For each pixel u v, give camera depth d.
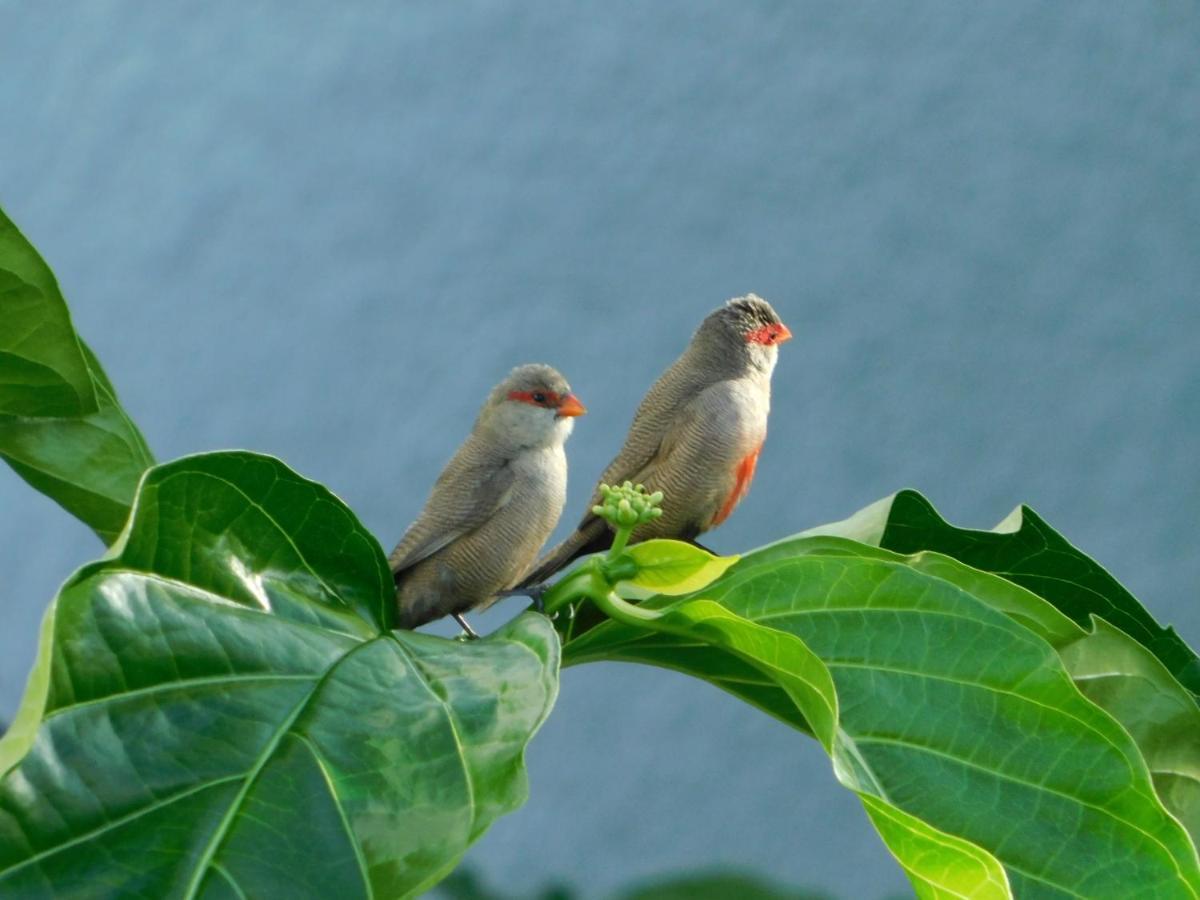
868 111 20.86
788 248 20.14
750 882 13.42
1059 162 20.08
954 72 20.81
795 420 19.08
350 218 20.84
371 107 21.56
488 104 21.55
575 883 15.18
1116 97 20.28
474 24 21.89
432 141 21.38
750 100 21.11
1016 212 19.91
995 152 20.28
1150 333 18.80
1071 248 19.55
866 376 19.19
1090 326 19.02
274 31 22.28
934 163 20.39
